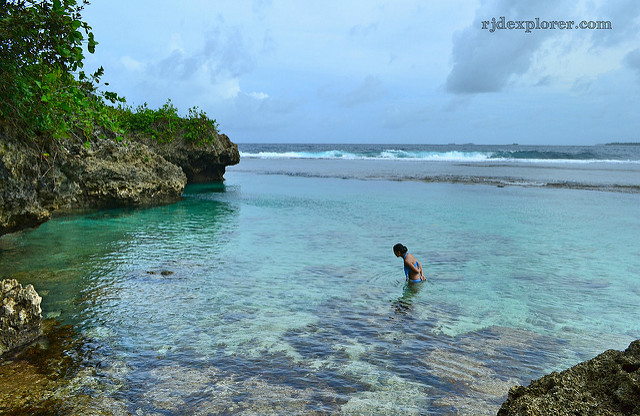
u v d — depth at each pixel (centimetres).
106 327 687
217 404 477
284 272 1023
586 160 7650
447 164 6419
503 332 691
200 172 3431
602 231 1597
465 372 558
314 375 547
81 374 539
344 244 1342
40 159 897
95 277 941
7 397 480
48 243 1248
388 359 593
